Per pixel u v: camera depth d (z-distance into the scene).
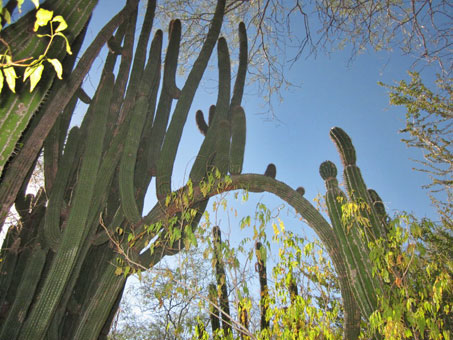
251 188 4.98
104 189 4.53
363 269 4.48
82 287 4.58
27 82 2.51
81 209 4.01
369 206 4.88
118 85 5.23
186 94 5.15
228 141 5.02
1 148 2.41
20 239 4.34
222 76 5.72
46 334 4.01
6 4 2.47
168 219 4.57
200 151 5.08
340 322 6.06
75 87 3.97
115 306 4.80
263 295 4.70
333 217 4.89
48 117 3.62
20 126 2.48
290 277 4.27
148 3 5.71
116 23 4.68
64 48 2.70
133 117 4.75
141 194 5.07
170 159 4.78
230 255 4.28
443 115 7.05
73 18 2.72
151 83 5.11
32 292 3.90
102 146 4.42
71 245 3.87
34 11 2.55
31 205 4.82
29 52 2.50
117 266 4.18
